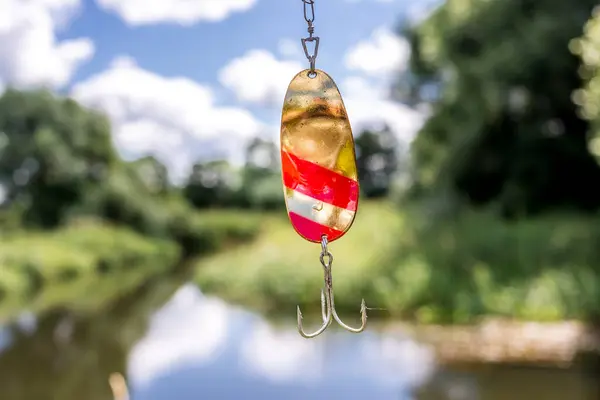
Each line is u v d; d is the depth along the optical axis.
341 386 8.66
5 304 18.30
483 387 8.34
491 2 19.89
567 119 19.30
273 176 52.91
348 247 16.30
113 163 44.38
